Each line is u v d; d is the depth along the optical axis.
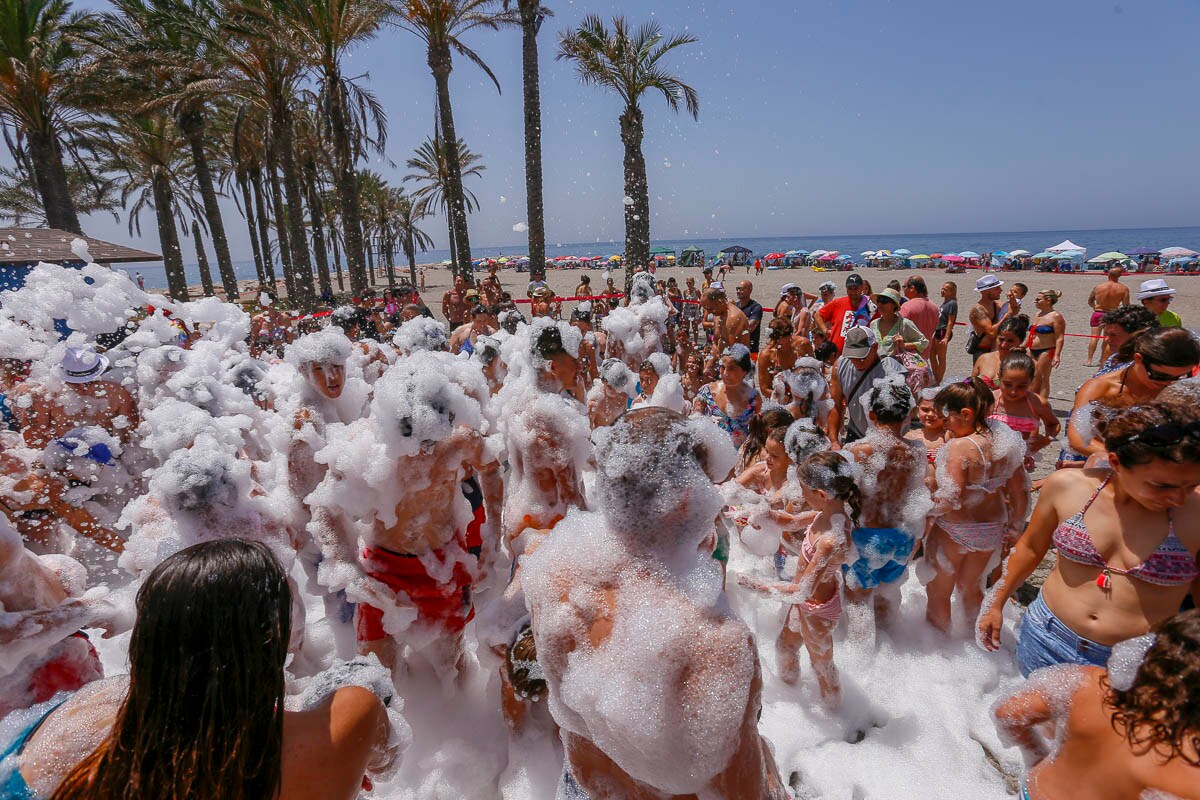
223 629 1.17
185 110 21.95
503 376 5.29
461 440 2.71
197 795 1.14
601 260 69.12
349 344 3.55
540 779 2.62
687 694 1.41
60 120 19.31
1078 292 24.41
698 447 1.55
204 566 1.21
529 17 15.76
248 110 24.41
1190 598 2.28
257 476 3.51
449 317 12.77
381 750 1.53
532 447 2.86
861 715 3.15
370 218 52.78
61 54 18.38
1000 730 1.85
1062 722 1.63
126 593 2.56
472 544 3.11
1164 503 2.09
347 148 17.94
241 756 1.17
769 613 3.88
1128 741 1.44
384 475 2.52
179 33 18.11
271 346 8.91
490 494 3.29
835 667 3.09
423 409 2.52
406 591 2.76
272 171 25.12
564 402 2.95
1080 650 2.34
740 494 4.12
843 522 2.91
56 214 19.08
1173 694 1.35
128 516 2.64
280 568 1.32
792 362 6.36
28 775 1.21
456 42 17.38
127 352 3.98
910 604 3.97
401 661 3.02
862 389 4.83
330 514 2.73
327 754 1.33
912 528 3.37
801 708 3.20
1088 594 2.33
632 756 1.46
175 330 4.51
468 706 3.10
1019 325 5.45
